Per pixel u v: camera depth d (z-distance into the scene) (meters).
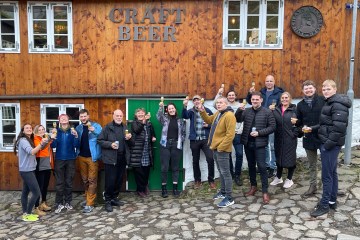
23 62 9.63
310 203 6.86
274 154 8.33
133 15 9.38
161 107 8.84
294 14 9.06
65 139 8.34
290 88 9.31
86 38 9.52
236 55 9.30
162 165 8.93
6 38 9.65
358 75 9.27
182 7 9.30
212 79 9.39
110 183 7.98
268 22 9.23
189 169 9.38
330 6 9.09
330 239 5.61
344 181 7.50
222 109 7.07
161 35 9.40
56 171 8.38
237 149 8.28
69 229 7.00
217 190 8.62
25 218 7.91
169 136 8.87
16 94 9.70
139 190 9.09
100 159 8.53
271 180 8.16
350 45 9.18
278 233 5.91
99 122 9.67
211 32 9.30
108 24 9.45
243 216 6.64
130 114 9.57
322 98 6.86
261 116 7.14
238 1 9.20
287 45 9.22
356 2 8.36
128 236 6.28
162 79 9.48
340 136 6.03
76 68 9.60
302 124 7.12
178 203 7.95
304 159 9.13
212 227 6.32
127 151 8.33
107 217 7.52
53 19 9.51
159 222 6.80
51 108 9.78
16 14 9.51
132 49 9.48
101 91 9.60
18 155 7.90
